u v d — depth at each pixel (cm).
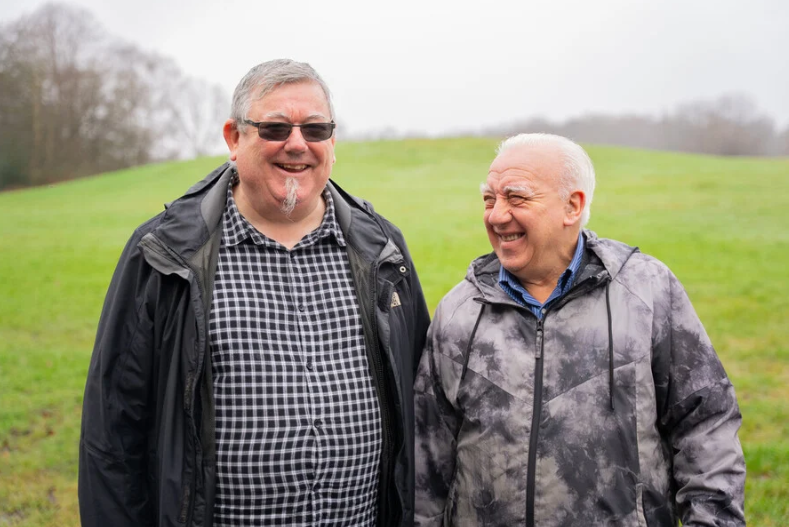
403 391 250
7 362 932
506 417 228
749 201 2316
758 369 889
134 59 5709
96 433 230
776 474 534
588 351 226
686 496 220
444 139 4528
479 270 255
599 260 238
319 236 255
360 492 245
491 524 229
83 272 1627
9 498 524
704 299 1262
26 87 4688
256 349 233
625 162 3456
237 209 251
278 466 229
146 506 238
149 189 3300
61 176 4644
